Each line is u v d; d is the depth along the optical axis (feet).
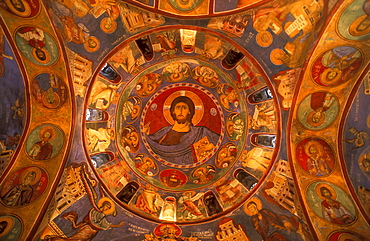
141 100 39.86
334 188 28.55
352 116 27.48
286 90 30.76
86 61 29.48
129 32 29.25
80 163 32.24
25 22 24.56
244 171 36.35
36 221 27.58
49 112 28.86
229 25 28.71
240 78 34.60
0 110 24.50
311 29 26.37
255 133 36.04
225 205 35.14
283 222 31.24
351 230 27.09
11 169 26.35
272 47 29.35
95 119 33.88
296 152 31.22
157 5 27.07
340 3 23.48
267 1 25.76
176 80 39.83
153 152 41.14
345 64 26.66
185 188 38.63
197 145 41.70
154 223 34.58
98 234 31.81
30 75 26.71
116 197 34.55
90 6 25.95
